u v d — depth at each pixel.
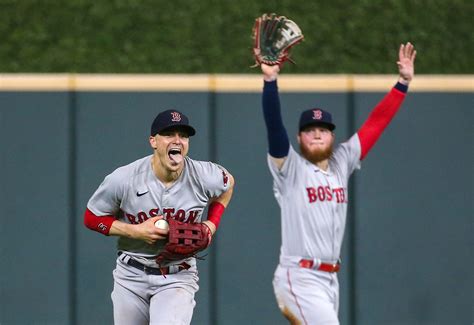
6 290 32.00
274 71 22.67
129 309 21.67
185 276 21.62
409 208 33.34
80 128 32.25
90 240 32.22
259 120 32.75
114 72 35.22
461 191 33.62
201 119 32.59
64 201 32.19
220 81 32.66
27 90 32.19
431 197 33.47
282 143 23.33
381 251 33.16
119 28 36.09
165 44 35.88
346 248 33.09
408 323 33.19
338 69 36.09
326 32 36.59
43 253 32.09
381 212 33.22
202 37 36.09
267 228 32.62
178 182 21.02
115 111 32.34
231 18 36.41
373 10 37.12
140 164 21.05
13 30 35.78
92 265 32.22
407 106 33.47
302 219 23.52
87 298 32.19
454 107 33.66
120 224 20.91
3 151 32.09
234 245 32.53
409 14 37.19
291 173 23.64
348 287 33.03
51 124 32.22
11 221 32.06
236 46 36.00
